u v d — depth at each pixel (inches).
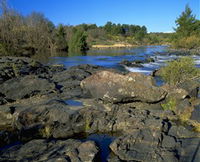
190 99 425.1
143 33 4542.3
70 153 234.1
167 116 351.3
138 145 256.4
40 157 233.0
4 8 1811.0
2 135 303.1
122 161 235.9
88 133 325.4
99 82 452.8
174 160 226.7
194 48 1931.6
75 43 2645.2
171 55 1475.1
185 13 2118.6
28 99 465.7
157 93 415.5
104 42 3991.1
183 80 502.9
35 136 319.0
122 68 952.3
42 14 2659.9
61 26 2758.4
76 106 379.6
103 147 277.6
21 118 340.8
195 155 232.2
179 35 2126.0
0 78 603.8
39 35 2316.7
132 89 422.3
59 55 1851.6
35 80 518.6
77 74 699.4
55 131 323.9
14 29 1851.6
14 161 226.2
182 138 270.4
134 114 347.6
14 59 940.0
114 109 358.9
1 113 369.7
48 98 462.0
